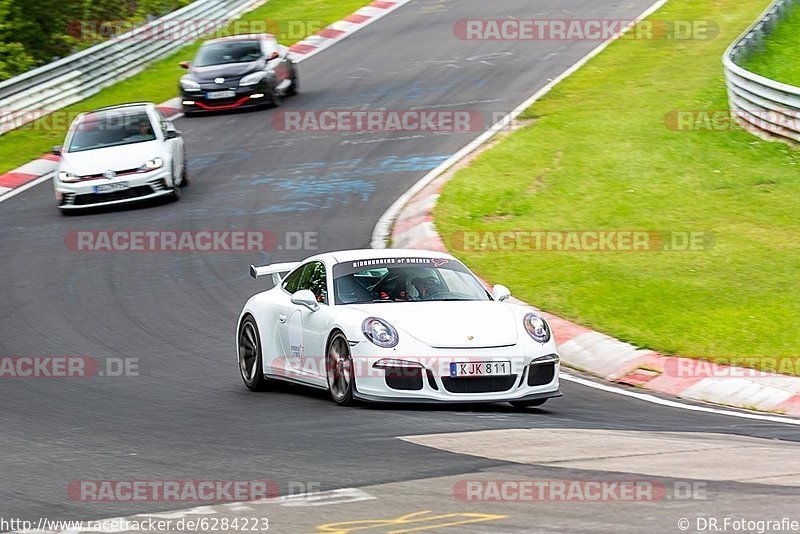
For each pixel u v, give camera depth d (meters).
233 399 36.19
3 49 118.38
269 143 85.19
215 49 98.31
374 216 66.06
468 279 36.81
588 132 78.56
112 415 33.94
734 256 52.72
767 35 102.75
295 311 36.34
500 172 71.56
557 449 26.75
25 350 45.25
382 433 28.94
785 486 22.88
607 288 49.12
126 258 60.38
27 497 23.94
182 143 76.19
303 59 114.00
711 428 31.64
